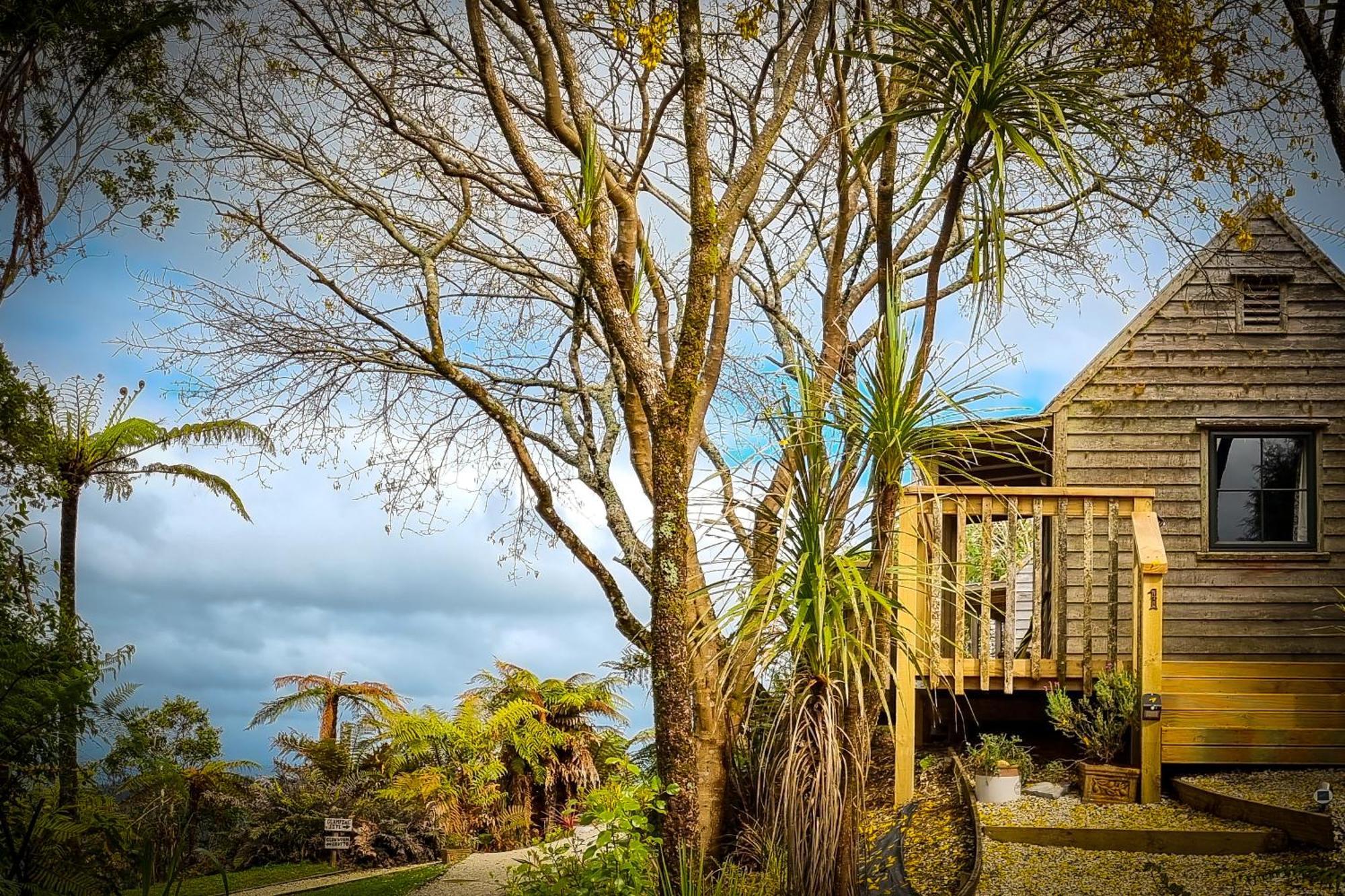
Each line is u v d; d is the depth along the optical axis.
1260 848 6.84
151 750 12.41
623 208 7.80
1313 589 10.93
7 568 9.43
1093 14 8.32
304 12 9.33
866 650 5.70
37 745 7.75
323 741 13.95
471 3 7.35
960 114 5.86
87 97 9.76
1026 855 6.88
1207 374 11.27
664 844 6.68
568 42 7.48
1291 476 11.23
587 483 11.16
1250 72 8.88
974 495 8.45
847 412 5.80
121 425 15.33
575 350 11.27
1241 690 9.07
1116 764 8.40
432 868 10.59
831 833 5.68
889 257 6.92
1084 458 11.29
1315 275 11.25
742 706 8.01
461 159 10.91
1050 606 11.15
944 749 9.42
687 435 7.04
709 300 7.01
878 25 6.20
